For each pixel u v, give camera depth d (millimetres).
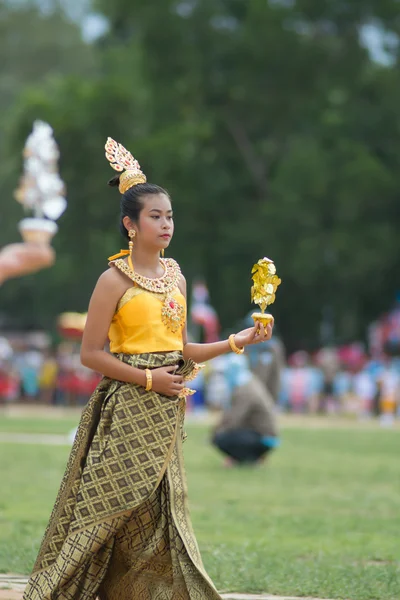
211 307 110812
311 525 22688
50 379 87500
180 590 11945
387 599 15352
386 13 106125
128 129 101312
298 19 107125
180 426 12594
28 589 12250
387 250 99875
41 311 137500
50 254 52969
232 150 109250
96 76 150750
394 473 35469
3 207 129500
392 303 110062
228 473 34781
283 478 33312
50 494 27625
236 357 38062
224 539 20516
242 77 104375
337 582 16156
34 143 52250
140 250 12891
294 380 84125
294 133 110375
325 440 53281
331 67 106062
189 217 103125
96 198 99875
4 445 45625
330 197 100375
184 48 103812
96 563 12258
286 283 107188
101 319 12570
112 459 12203
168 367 12438
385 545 20109
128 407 12344
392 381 74500
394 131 105812
